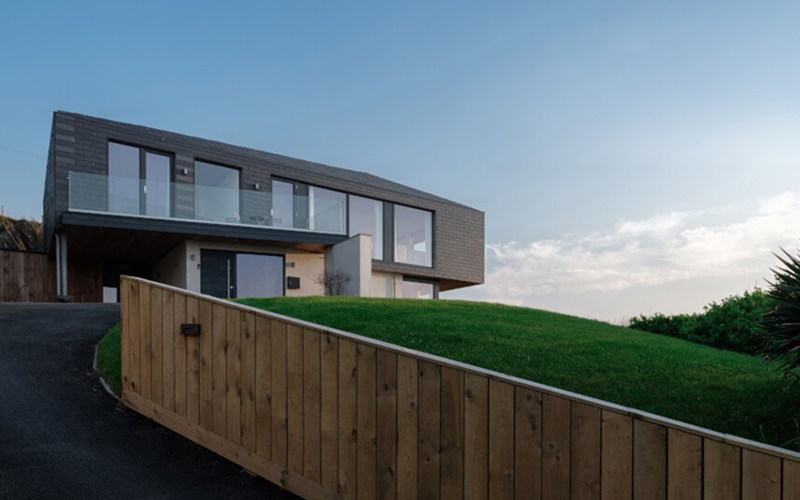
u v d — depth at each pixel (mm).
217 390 4469
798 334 4207
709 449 2264
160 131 17812
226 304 4449
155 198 15125
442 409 3080
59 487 3602
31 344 6949
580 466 2586
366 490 3406
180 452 4398
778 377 5441
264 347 4129
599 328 8297
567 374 5289
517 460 2785
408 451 3209
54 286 17469
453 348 6145
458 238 23672
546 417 2703
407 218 22281
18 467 3822
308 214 17656
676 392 4855
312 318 7562
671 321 9688
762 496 2137
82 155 14672
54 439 4363
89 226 14047
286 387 3943
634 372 5426
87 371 6109
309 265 18797
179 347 4844
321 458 3668
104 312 10125
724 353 7281
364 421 3443
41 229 25219
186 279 16078
